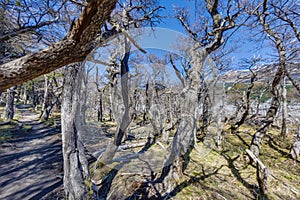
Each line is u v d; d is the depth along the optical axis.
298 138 5.53
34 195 3.78
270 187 3.72
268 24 4.79
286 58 4.89
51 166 5.39
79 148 2.91
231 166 4.57
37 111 19.92
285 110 7.84
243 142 6.70
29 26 3.03
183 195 3.20
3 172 4.90
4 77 0.74
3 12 2.82
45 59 0.84
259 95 7.55
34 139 8.51
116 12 3.09
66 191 2.81
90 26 0.89
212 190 3.42
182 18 3.75
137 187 3.27
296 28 4.54
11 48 3.40
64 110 2.79
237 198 3.30
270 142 7.18
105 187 3.29
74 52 0.94
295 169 4.75
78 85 2.47
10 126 10.61
